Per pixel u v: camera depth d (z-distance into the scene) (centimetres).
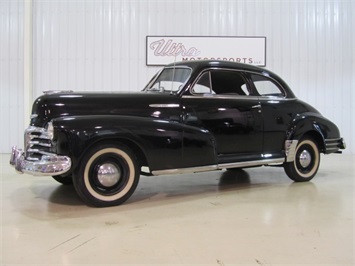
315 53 762
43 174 311
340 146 497
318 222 298
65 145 312
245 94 423
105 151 330
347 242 253
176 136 353
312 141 470
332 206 348
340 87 766
